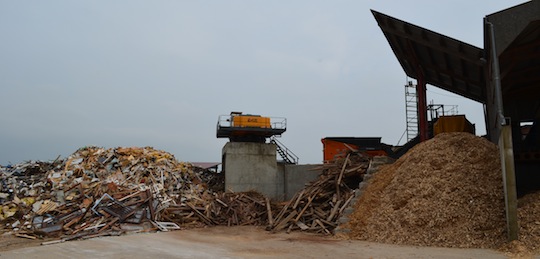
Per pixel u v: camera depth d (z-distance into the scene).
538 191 12.64
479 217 11.27
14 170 24.12
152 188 21.30
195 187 25.30
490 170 12.91
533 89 19.47
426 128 23.22
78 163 23.05
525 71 17.03
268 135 30.20
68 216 15.90
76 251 10.90
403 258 9.31
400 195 13.62
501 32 12.52
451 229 11.30
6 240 13.59
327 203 17.31
